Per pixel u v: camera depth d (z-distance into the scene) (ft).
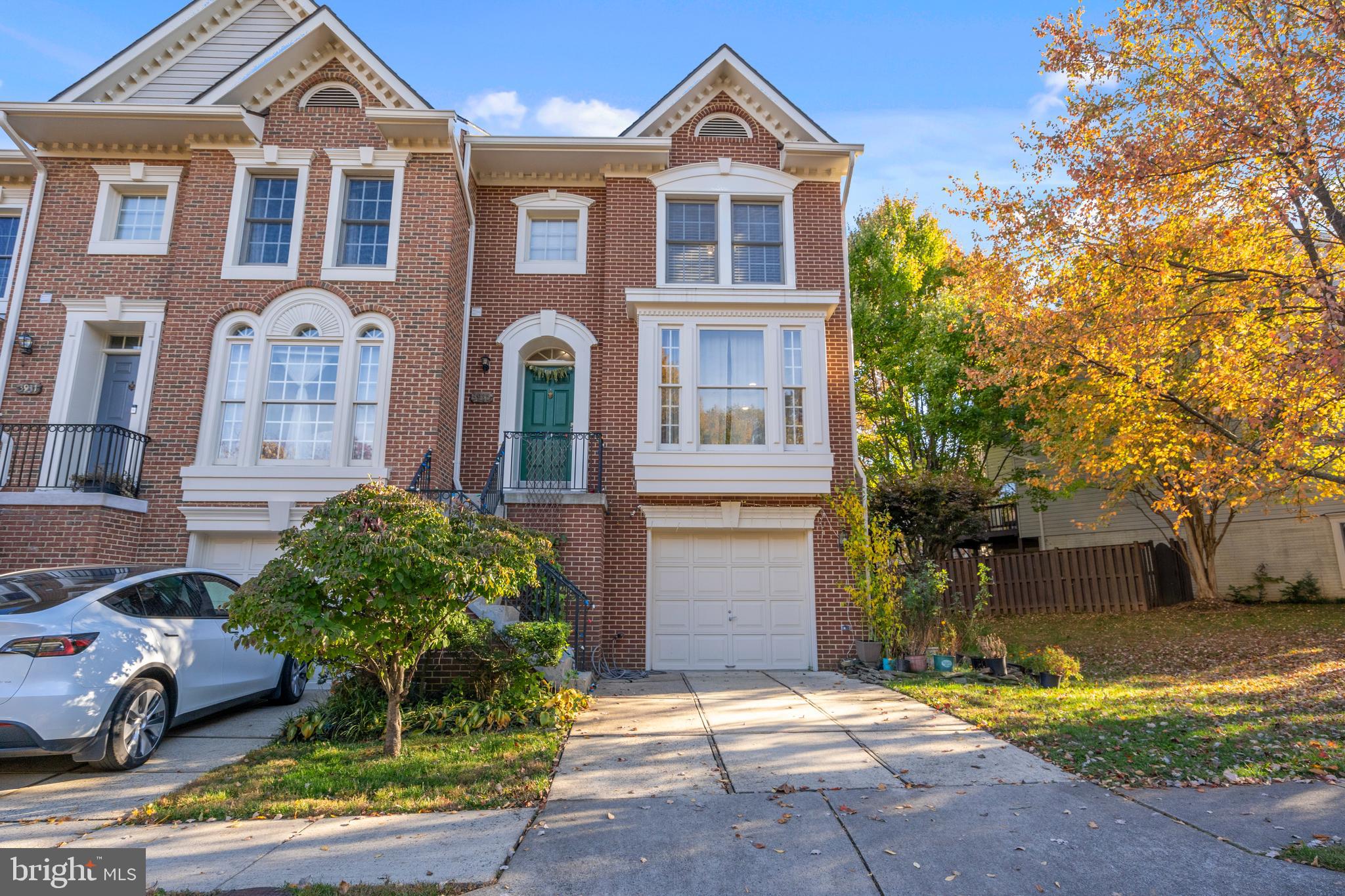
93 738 18.58
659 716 25.71
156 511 35.86
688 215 43.86
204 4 43.73
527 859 14.10
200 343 37.55
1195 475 37.32
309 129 40.11
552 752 20.81
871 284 67.41
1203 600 56.90
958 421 61.93
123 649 19.67
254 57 39.47
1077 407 43.21
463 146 41.16
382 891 12.75
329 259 38.60
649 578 39.11
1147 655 42.24
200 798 17.38
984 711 25.85
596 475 39.93
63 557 32.30
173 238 40.27
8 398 37.93
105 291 39.50
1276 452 32.04
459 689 25.90
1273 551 60.03
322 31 39.83
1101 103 35.17
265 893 12.71
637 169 43.62
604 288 42.57
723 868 13.73
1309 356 28.30
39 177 40.47
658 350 40.52
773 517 39.65
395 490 20.67
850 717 25.34
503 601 30.40
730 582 39.75
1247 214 32.99
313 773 19.03
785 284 42.55
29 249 39.65
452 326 39.63
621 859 14.11
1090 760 19.76
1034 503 66.18
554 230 44.88
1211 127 29.84
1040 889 12.80
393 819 16.22
